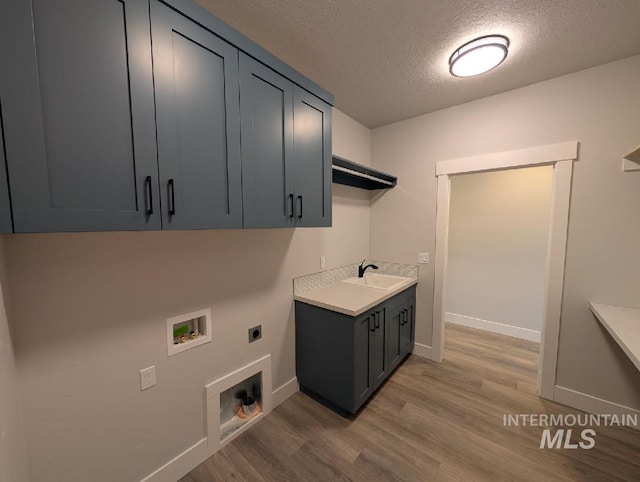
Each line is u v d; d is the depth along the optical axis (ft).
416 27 4.63
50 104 2.43
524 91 6.63
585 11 4.23
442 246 8.28
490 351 9.29
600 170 5.85
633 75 5.46
